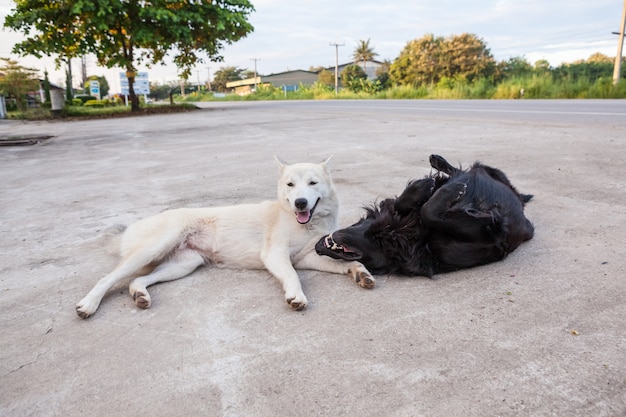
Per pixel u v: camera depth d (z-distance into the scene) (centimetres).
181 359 210
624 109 1329
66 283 304
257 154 827
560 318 227
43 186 638
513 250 314
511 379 183
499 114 1371
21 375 203
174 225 328
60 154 983
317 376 192
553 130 918
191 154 874
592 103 1723
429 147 786
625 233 336
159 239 317
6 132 1577
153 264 328
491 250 294
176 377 197
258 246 328
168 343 225
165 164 773
